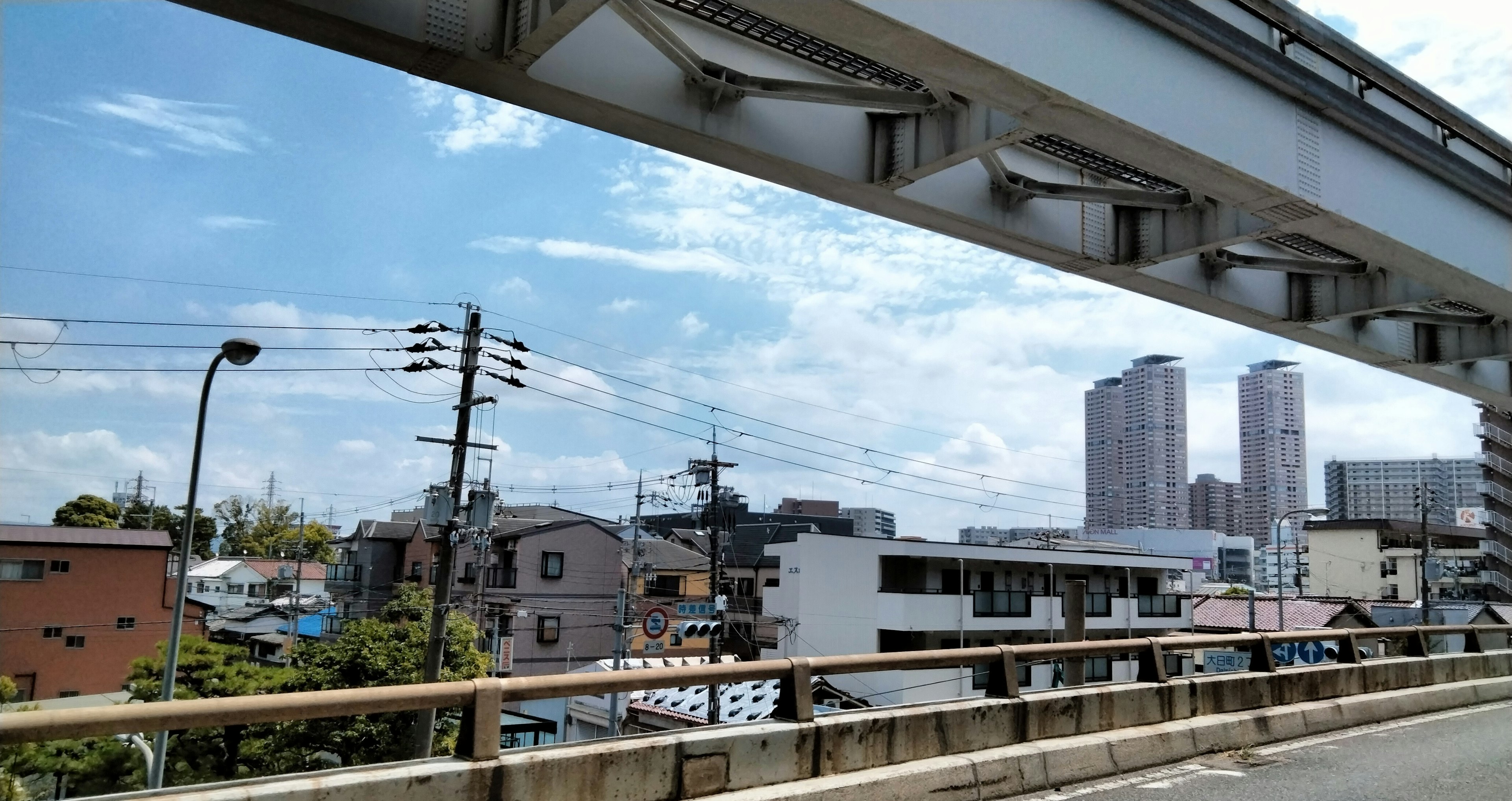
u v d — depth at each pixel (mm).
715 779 5113
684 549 51500
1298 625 43406
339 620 45406
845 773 5668
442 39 6719
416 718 19922
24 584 34594
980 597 35938
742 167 8750
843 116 9023
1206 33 7973
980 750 6477
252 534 86875
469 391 20406
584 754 4633
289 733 18547
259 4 6199
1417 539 71812
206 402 16594
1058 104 7281
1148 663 8258
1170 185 10922
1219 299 12453
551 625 42125
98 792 16000
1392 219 9828
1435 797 6578
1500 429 66188
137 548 37094
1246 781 6926
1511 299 11609
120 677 36156
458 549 43656
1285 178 8758
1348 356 15039
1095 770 6910
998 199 10219
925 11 6414
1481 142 10695
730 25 8156
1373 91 9617
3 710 21234
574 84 7434
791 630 36844
